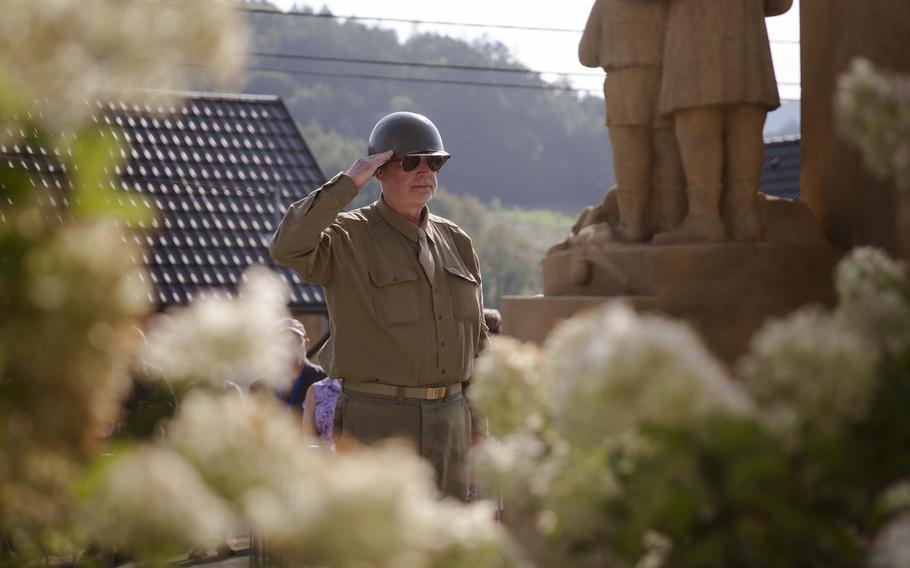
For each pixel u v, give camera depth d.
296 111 82.25
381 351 3.55
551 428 1.37
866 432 1.16
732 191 3.53
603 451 1.23
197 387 1.11
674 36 3.52
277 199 15.91
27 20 0.98
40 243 1.03
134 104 1.07
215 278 14.34
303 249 3.40
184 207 15.62
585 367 1.10
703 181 3.51
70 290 1.02
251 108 18.00
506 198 86.00
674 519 1.10
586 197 87.75
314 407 4.71
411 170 3.63
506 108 88.00
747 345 3.42
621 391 1.06
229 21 1.03
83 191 1.06
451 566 1.10
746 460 1.07
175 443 1.03
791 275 3.46
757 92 3.42
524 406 1.38
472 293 3.73
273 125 17.69
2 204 1.05
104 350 1.05
